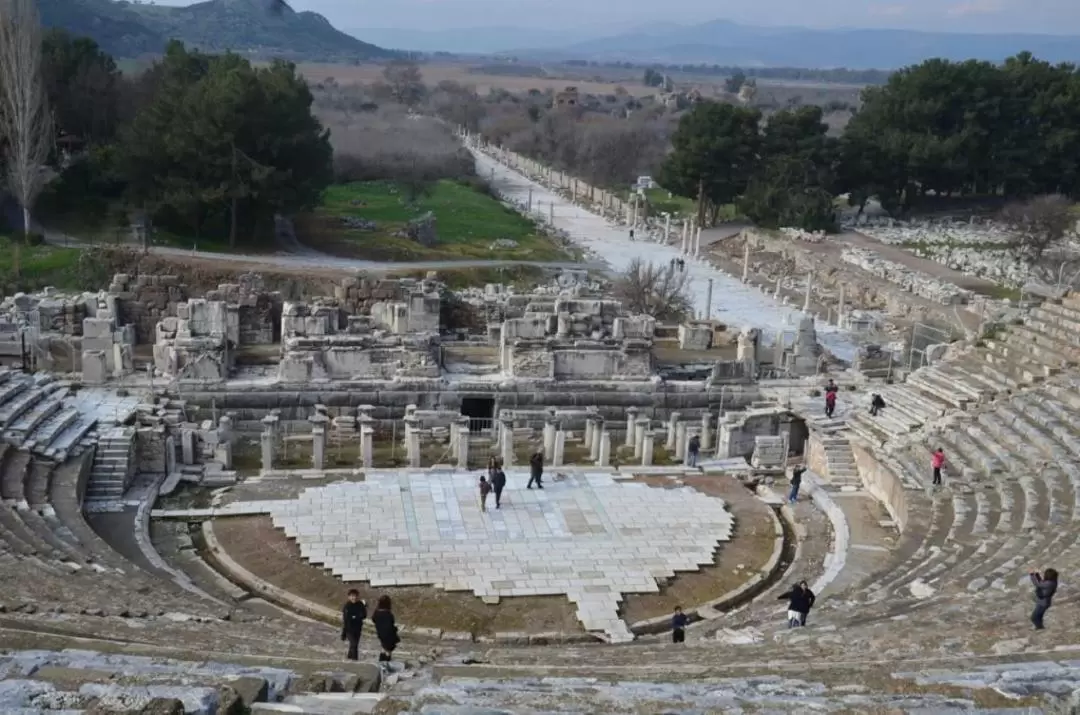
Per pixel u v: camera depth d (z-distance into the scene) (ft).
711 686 48.65
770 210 343.05
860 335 218.79
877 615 81.51
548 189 476.54
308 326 150.51
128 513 114.73
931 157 350.23
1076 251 297.12
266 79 259.19
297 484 124.98
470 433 143.74
